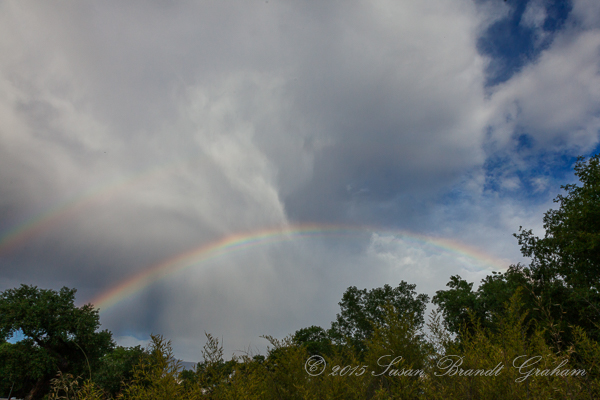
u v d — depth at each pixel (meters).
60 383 3.69
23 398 34.38
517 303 4.65
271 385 4.91
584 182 22.34
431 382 3.93
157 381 3.74
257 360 5.17
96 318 38.25
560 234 21.50
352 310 38.69
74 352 36.94
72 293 38.53
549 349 3.71
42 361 32.97
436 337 5.11
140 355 4.02
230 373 4.63
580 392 3.23
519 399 3.23
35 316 34.03
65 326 34.78
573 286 18.27
